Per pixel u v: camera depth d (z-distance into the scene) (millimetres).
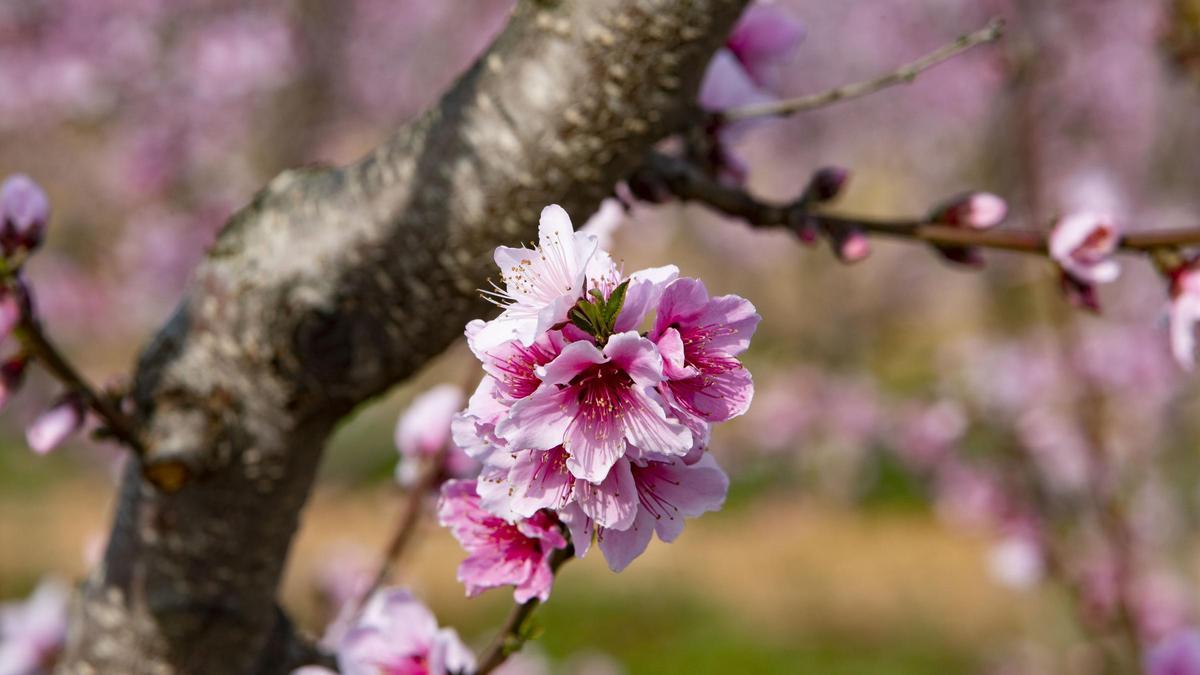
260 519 2143
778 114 2219
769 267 19609
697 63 1881
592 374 1291
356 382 2037
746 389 1314
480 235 1942
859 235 2270
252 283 2020
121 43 9703
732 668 13828
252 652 2266
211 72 9547
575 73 1878
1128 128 10422
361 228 1979
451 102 1975
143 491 2166
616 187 2090
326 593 4312
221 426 2061
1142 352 7539
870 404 14398
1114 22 9797
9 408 11680
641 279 1298
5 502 17328
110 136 10383
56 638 3109
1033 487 5871
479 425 1313
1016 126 5086
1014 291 7012
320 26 10453
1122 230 2340
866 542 18094
